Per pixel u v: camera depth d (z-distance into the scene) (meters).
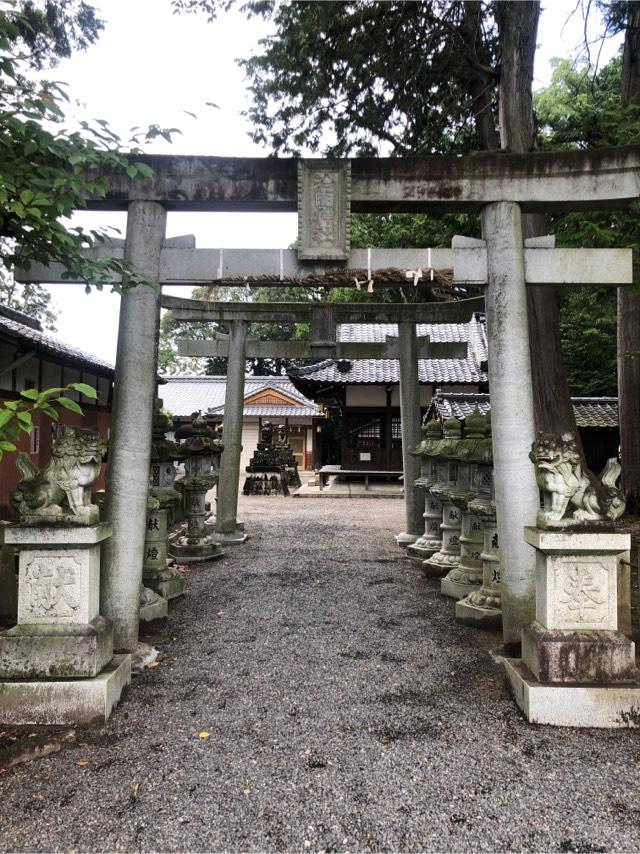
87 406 14.54
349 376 20.84
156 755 3.31
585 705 3.66
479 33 9.72
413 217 13.87
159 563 6.69
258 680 4.40
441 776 3.12
